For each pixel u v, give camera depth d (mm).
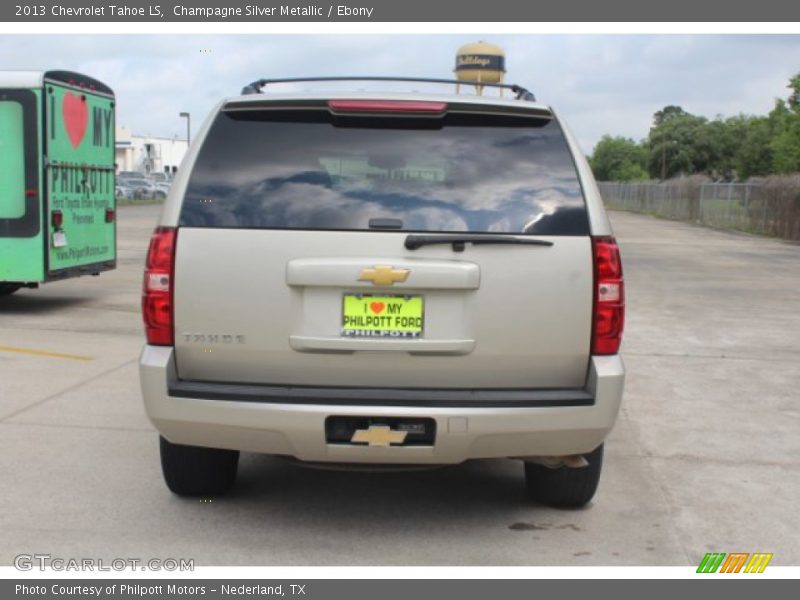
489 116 4109
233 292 3906
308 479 5238
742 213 34375
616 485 5242
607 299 3939
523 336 3910
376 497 4965
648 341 10141
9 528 4418
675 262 20625
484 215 3930
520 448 3967
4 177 10859
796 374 8484
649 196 53625
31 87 10688
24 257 10938
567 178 4020
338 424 3896
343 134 4062
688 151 100000
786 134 40188
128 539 4316
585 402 3918
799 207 28672
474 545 4328
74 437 5934
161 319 3953
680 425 6598
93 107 12023
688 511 4840
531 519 4676
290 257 3873
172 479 4684
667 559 4215
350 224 3895
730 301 13820
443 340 3879
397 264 3838
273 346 3910
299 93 4129
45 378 7645
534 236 3900
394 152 4031
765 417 6871
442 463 3982
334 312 3887
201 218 3938
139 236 25797
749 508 4906
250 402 3863
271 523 4547
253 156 4035
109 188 12609
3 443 5781
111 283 14547
